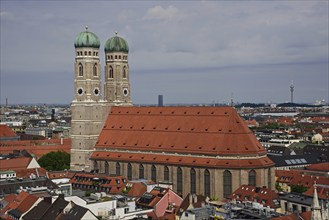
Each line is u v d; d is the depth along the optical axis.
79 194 188.12
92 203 161.00
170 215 172.00
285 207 183.50
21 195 172.12
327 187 194.25
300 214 150.12
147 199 191.38
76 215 142.12
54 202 154.50
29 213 157.62
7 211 166.25
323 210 142.12
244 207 154.50
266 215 141.25
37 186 197.75
